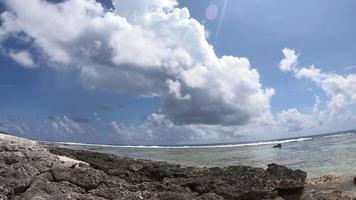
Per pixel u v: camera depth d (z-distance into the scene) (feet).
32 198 51.90
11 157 68.49
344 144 189.47
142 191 60.29
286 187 67.15
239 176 69.67
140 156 182.91
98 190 58.34
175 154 193.06
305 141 281.13
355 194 63.77
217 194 62.85
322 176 82.07
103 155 101.40
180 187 63.57
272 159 133.08
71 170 64.23
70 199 52.39
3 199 51.67
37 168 65.05
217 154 177.99
